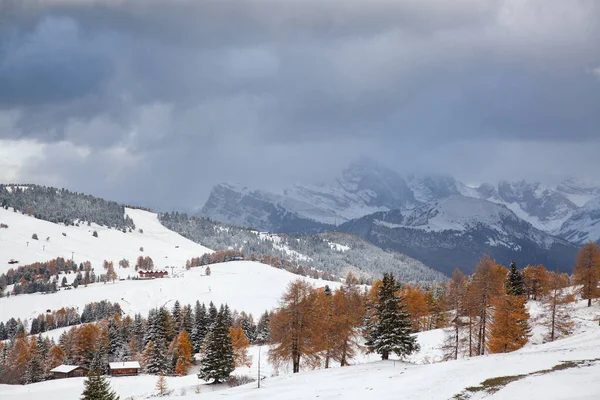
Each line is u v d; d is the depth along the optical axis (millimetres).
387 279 64188
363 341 87188
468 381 36812
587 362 37812
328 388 44562
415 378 42375
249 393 47906
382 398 37094
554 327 76000
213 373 88438
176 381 101062
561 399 27516
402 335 61156
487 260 68875
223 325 91188
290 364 88062
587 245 94562
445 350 76250
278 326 66250
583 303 96812
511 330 65125
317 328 65375
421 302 98375
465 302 67750
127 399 82250
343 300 68500
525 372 36781
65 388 97938
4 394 92000
